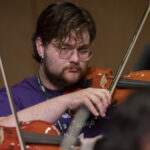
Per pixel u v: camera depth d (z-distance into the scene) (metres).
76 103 2.80
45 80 3.54
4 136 2.43
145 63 4.07
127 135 0.97
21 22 8.04
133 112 0.98
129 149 0.96
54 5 3.54
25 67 8.16
